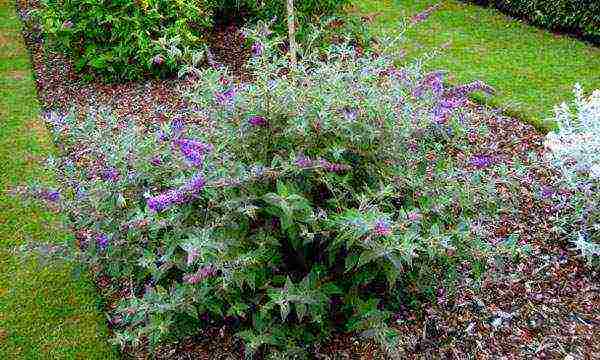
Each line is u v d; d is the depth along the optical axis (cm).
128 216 281
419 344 280
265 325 260
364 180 280
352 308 280
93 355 289
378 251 232
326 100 260
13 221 382
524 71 545
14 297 325
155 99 541
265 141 271
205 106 285
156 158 292
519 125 452
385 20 682
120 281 330
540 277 311
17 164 446
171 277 285
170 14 574
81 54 588
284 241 274
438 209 267
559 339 279
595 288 303
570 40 614
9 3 802
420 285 285
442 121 294
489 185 289
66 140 454
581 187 321
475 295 302
